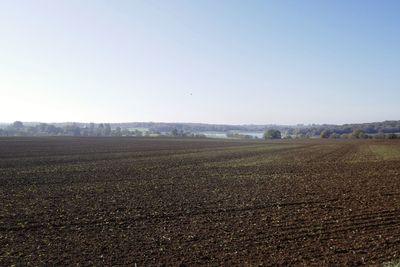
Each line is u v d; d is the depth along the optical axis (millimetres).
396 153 48875
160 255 10039
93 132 168625
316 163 35875
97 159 38250
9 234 11922
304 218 14008
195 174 27188
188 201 17219
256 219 13875
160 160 38125
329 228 12633
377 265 9172
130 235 11844
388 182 23234
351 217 14148
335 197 18203
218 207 15930
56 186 21344
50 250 10406
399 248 10547
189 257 9898
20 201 17062
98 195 18672
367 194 19031
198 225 13039
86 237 11625
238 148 61750
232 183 22906
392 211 15125
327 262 9523
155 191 19922
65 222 13391
